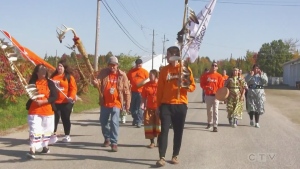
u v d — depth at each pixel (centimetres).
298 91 4009
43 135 771
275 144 927
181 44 732
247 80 1220
